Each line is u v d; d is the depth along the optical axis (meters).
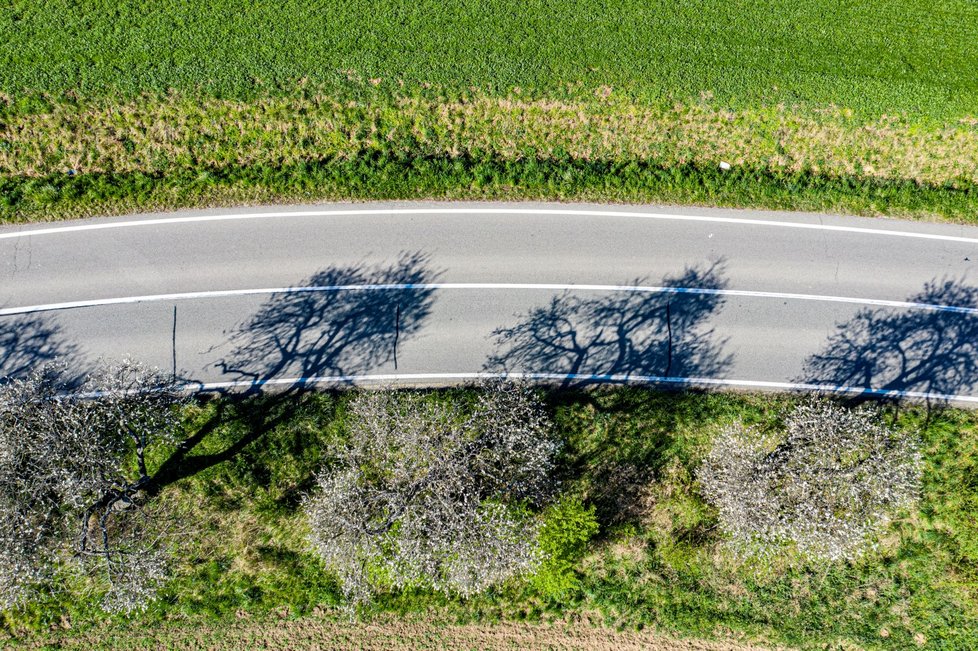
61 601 20.73
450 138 22.84
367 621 21.28
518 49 23.22
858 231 22.92
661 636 21.42
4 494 16.47
